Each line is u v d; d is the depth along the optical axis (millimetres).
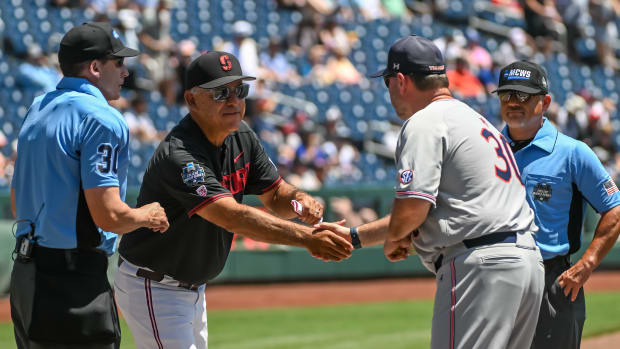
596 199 14617
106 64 12977
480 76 54938
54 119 12492
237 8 55062
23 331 12766
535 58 59125
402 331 27812
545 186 14602
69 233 12391
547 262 14625
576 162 14602
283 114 49000
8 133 43094
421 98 12820
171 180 13000
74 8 49906
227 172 13969
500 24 63500
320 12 57219
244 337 26750
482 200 11953
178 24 52844
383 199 38594
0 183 38938
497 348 11758
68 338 12234
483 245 11891
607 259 41500
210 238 13477
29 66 45188
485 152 12164
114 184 12227
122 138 12586
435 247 12289
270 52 51750
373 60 55781
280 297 34750
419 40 12875
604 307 32594
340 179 44562
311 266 38219
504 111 14859
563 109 53125
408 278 39688
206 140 13570
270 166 15055
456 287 11945
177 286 13656
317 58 53281
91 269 12578
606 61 62781
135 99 44531
